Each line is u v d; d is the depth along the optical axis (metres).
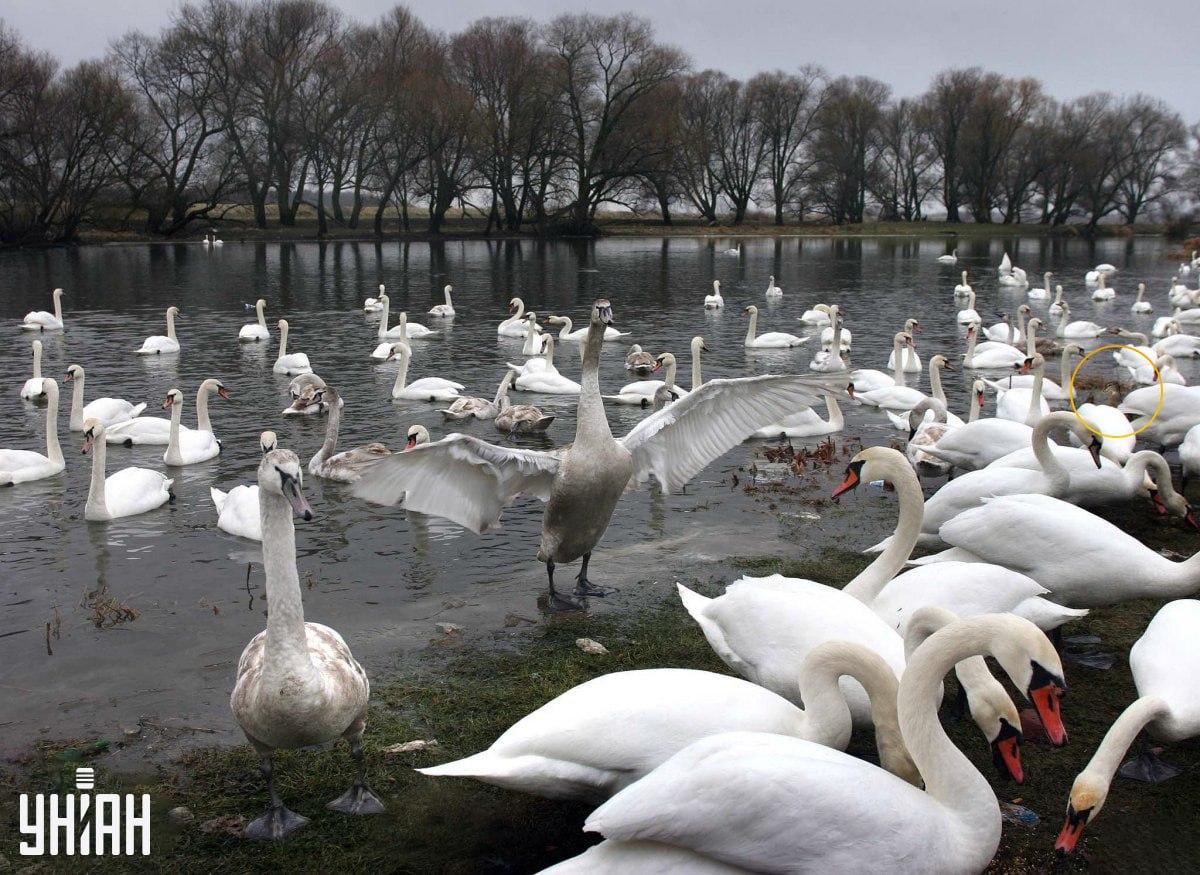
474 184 77.25
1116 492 9.81
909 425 14.92
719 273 49.72
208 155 71.44
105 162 63.81
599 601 9.17
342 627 8.57
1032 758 6.50
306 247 65.06
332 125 71.62
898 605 7.02
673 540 10.83
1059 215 97.88
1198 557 7.35
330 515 11.80
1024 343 26.89
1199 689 5.87
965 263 58.91
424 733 6.76
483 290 40.91
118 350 25.19
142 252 58.62
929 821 4.51
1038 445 9.53
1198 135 95.69
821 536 10.88
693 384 20.12
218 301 35.78
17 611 8.91
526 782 5.05
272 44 69.31
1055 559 7.66
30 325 28.20
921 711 4.81
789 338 26.77
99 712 7.10
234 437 16.06
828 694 5.27
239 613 8.85
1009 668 4.65
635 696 5.25
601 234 81.00
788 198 98.81
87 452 14.88
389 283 42.97
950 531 8.26
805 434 15.84
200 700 7.28
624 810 4.39
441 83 69.25
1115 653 7.91
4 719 7.00
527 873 5.39
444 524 11.47
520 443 15.86
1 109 59.09
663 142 78.38
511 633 8.45
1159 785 6.18
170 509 12.07
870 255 65.06
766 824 4.34
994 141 96.81
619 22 75.38
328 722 5.57
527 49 73.25
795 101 94.81
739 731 4.89
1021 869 5.40
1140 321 33.94
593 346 8.64
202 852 5.57
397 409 18.41
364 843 5.63
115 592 9.36
